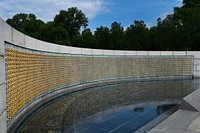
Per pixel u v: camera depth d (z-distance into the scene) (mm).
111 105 9984
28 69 9148
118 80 19391
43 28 46875
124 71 19828
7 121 6590
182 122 6520
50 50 11977
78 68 15531
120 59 19562
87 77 16594
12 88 7211
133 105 9984
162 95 12391
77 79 15414
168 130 5797
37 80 10266
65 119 7766
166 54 21578
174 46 37938
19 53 8133
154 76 21250
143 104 10172
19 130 6625
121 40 42625
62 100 11016
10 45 7234
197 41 34156
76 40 45625
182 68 21875
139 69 20609
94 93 13109
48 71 11703
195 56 21859
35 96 10008
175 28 41344
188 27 36688
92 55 17125
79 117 8023
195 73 21969
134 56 20359
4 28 6203
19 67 8070
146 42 41656
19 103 7988
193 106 8000
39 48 10562
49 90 11820
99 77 17859
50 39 45156
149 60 21047
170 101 10828
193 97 8914
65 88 13883
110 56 18797
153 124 7094
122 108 9430
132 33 45781
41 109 9164
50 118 7875
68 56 14312
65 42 42344
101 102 10594
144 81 19094
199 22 36781
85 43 45250
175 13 48031
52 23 52938
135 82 18391
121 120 7699
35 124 7195
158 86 16078
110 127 6938
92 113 8594
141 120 7711
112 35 45250
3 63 5773
